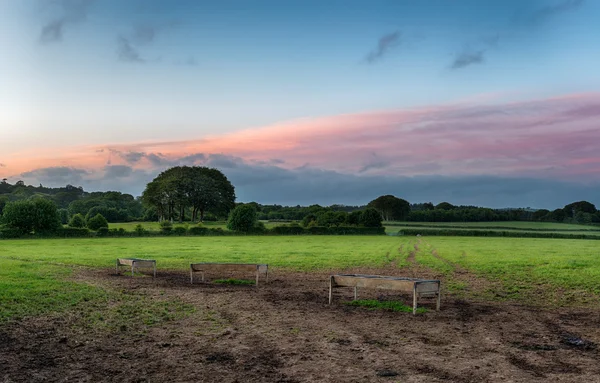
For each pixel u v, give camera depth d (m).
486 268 29.81
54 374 9.37
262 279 24.83
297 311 15.78
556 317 15.30
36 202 77.94
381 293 20.14
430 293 15.84
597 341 12.16
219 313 15.36
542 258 36.72
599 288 21.25
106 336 12.31
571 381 9.03
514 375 9.37
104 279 23.86
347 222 113.50
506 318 15.04
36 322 13.77
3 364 9.97
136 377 9.21
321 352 10.91
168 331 12.90
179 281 23.78
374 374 9.39
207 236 81.38
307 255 40.16
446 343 11.80
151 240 67.50
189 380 9.05
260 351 11.00
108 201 182.00
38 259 35.34
